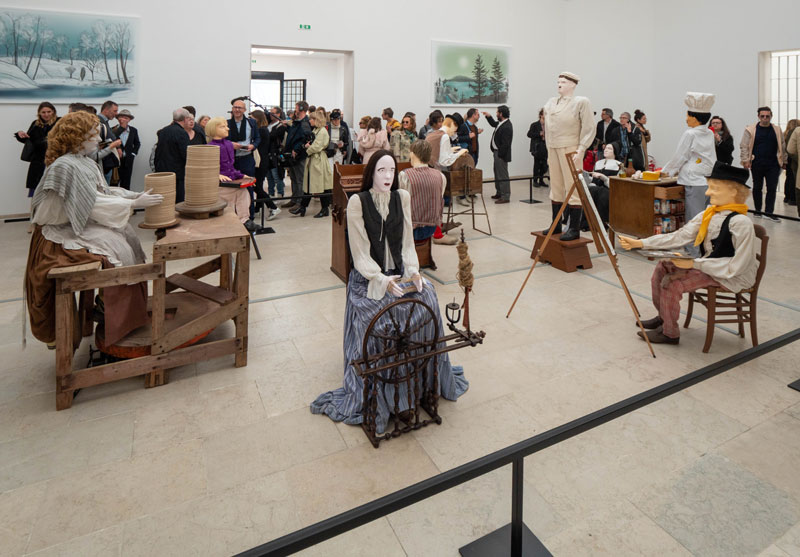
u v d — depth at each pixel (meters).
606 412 1.73
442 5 10.92
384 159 2.83
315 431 2.77
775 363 3.48
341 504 2.25
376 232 2.85
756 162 7.79
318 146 7.99
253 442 2.67
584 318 4.30
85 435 2.72
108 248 3.13
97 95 8.37
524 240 6.87
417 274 2.93
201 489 2.33
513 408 2.99
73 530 2.10
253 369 3.44
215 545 2.03
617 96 12.18
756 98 9.98
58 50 8.02
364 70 10.38
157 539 2.06
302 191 8.48
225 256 4.05
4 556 1.97
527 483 2.39
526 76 12.23
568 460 2.54
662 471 2.46
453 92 11.38
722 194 3.45
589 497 2.30
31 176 7.37
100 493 2.30
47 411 2.94
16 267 5.54
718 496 2.30
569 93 5.38
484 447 2.63
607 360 3.57
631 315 4.37
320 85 16.78
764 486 2.36
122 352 3.21
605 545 2.04
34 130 7.21
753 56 9.91
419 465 2.50
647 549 2.02
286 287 5.04
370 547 2.04
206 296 3.48
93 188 3.04
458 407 3.00
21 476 2.41
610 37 12.02
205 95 9.13
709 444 2.66
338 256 5.29
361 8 10.14
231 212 4.01
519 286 5.10
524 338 3.93
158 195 3.32
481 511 2.22
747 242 3.38
